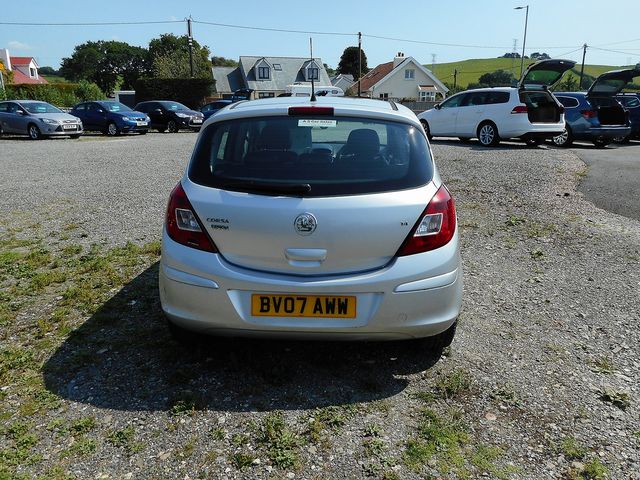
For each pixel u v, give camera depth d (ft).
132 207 24.89
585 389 10.37
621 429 9.23
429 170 10.41
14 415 9.29
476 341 12.15
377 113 10.64
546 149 48.42
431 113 55.31
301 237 9.52
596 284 15.69
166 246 10.27
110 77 357.41
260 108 10.66
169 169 36.91
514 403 9.87
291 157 10.09
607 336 12.53
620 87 51.90
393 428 9.12
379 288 9.62
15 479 7.80
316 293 9.59
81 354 11.24
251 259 9.77
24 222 22.36
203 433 8.89
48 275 15.70
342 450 8.56
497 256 18.15
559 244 19.44
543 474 8.17
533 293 14.99
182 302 10.05
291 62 225.15
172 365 10.91
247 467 8.17
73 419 9.20
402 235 9.71
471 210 24.30
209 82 155.02
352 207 9.55
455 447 8.70
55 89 147.84
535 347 11.95
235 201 9.71
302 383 10.36
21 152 49.44
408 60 210.79
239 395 9.93
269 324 9.72
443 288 9.99
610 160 40.86
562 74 48.39
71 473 8.00
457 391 10.17
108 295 14.33
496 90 50.16
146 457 8.35
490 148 48.39
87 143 59.52
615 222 22.45
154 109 85.76
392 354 11.47
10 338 12.05
